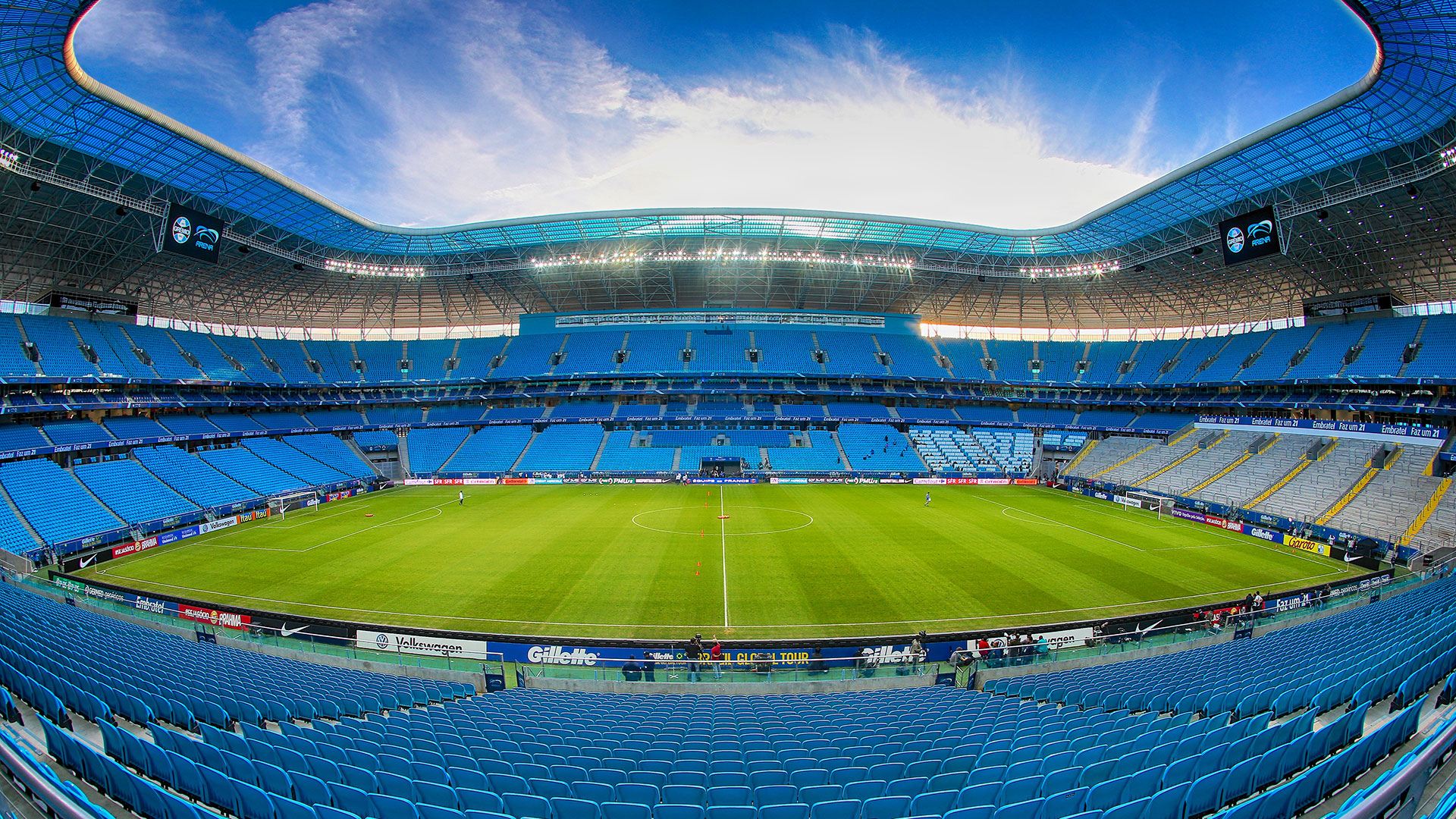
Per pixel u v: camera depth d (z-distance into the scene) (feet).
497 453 220.23
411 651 69.05
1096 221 172.24
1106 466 196.54
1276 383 187.01
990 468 214.07
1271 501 139.85
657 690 61.98
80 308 173.88
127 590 81.87
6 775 26.94
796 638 73.61
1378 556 106.83
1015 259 214.69
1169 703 43.14
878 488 196.95
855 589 90.12
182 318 204.44
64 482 130.31
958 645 67.51
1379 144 123.03
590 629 75.56
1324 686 41.63
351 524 137.90
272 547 115.75
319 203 156.15
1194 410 214.48
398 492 191.31
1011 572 98.63
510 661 67.56
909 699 53.47
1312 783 26.25
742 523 137.18
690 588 90.63
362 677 58.34
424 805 24.14
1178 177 139.23
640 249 213.46
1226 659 55.98
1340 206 146.72
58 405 152.76
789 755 34.65
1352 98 106.73
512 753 33.45
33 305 165.58
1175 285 217.15
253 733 34.68
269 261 194.29
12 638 51.67
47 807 24.14
